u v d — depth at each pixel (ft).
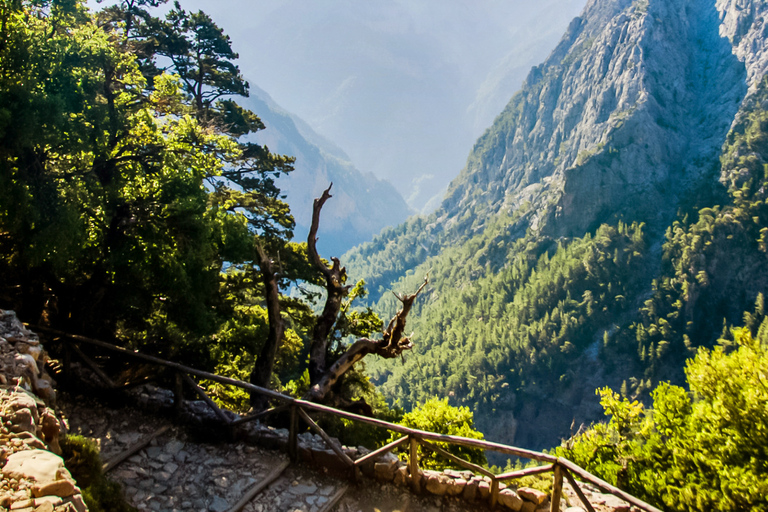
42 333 38.52
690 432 49.08
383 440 59.41
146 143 47.96
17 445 16.46
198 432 31.42
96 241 43.27
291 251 77.77
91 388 33.94
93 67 42.65
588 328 608.60
